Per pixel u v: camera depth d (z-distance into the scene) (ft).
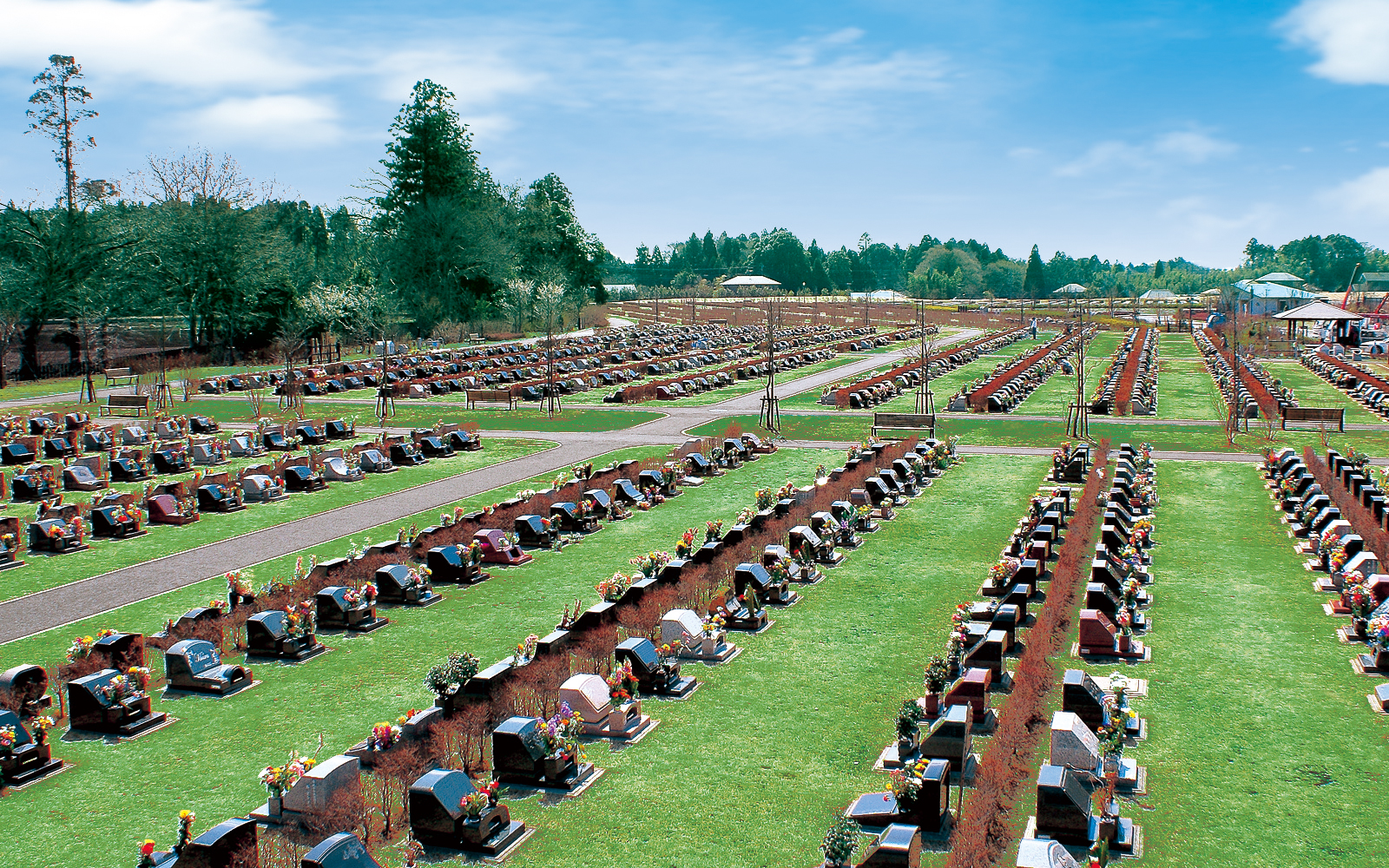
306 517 131.03
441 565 102.53
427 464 167.22
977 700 68.28
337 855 48.67
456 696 68.59
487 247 440.86
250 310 346.74
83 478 148.77
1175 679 75.77
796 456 171.53
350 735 68.54
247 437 176.45
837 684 76.18
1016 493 140.46
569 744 61.62
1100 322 542.16
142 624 90.94
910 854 48.83
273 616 83.46
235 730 69.56
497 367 300.61
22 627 90.48
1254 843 53.67
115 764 64.85
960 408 226.79
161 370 284.41
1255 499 133.49
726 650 82.84
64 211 308.40
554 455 173.17
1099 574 91.86
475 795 55.21
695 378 267.39
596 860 53.31
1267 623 87.10
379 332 395.34
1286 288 567.59
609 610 83.97
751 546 105.19
